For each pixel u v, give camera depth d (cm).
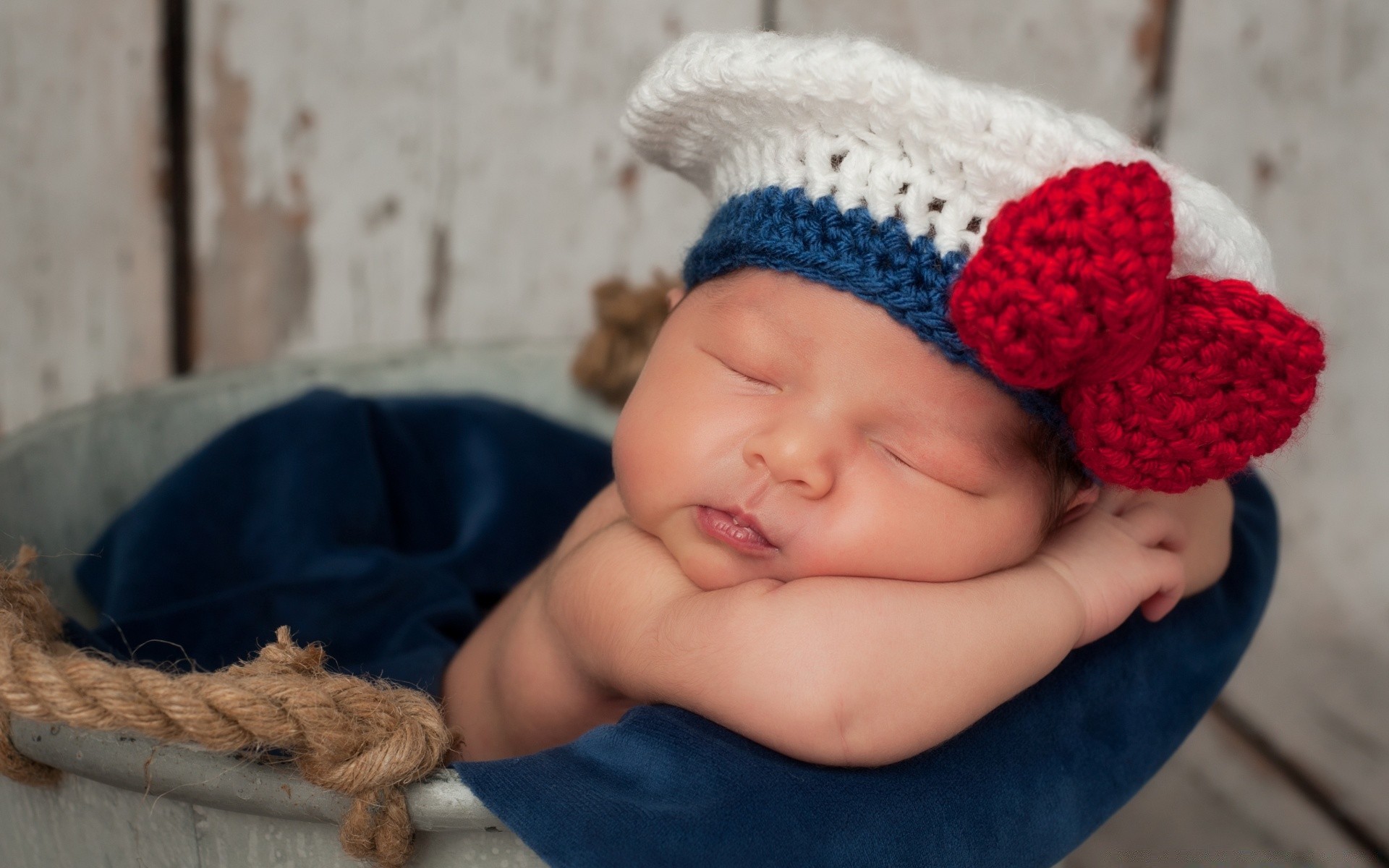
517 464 126
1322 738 142
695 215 160
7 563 86
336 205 158
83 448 111
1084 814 75
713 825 60
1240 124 156
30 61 151
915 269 68
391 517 123
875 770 67
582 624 77
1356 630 161
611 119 157
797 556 72
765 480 72
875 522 71
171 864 67
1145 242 59
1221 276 70
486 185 158
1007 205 62
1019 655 72
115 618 101
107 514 115
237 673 60
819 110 70
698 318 77
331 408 119
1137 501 86
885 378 69
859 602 69
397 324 163
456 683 95
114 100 153
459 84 155
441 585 112
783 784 63
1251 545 97
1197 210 68
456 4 152
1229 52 154
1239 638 91
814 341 70
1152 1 152
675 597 74
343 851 63
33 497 104
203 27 151
